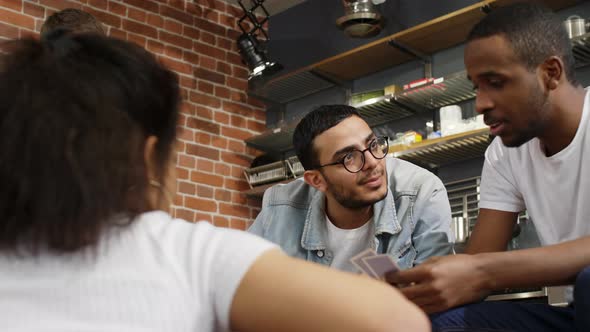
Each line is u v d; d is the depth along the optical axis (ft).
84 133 2.29
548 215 5.23
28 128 2.24
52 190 2.21
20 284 2.21
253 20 17.63
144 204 2.53
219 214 17.39
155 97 2.53
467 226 14.87
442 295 4.10
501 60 4.57
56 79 2.34
